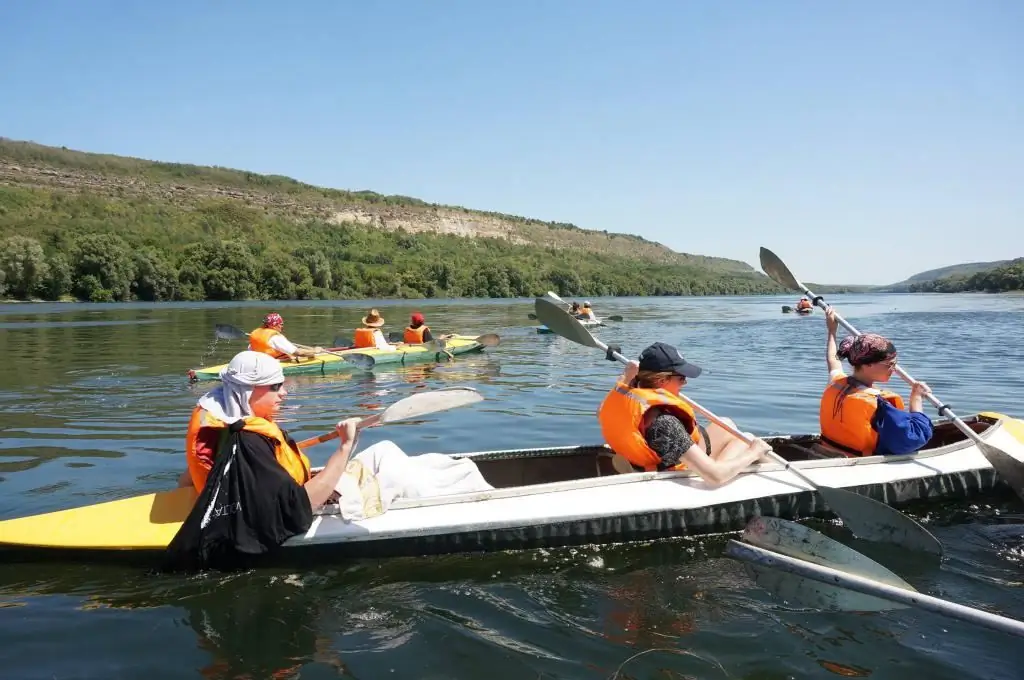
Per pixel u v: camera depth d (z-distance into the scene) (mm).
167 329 20281
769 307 46312
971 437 4285
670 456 3830
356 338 13047
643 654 2594
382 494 3617
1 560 3326
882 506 3561
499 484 4445
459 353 14211
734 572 3355
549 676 2438
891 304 46156
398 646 2639
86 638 2656
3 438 6078
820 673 2469
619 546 3645
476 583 3207
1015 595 3117
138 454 5520
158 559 3311
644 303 57688
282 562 3281
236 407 3238
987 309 34562
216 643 2639
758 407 7816
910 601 2875
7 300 38156
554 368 11727
